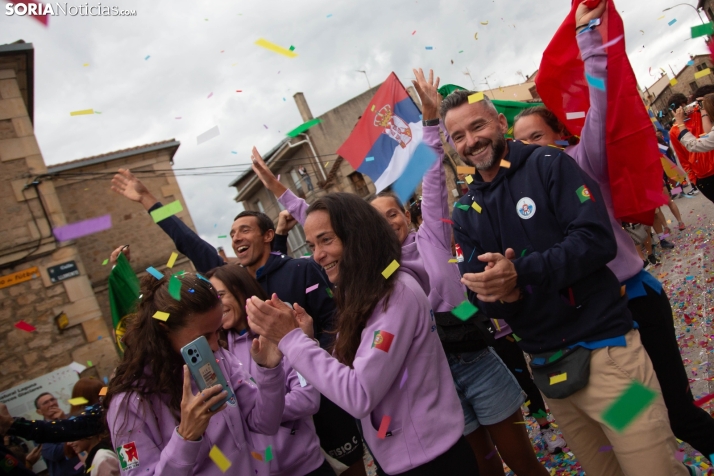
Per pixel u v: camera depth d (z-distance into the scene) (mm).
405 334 1647
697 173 4262
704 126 4148
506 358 3088
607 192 2150
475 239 2039
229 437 1771
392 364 1591
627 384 1681
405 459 1652
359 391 1556
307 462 2084
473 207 2027
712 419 1975
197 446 1518
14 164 9180
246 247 3084
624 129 2068
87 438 3031
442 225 2482
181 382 1702
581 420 1937
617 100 2061
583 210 1709
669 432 1647
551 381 1800
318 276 2918
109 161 13156
